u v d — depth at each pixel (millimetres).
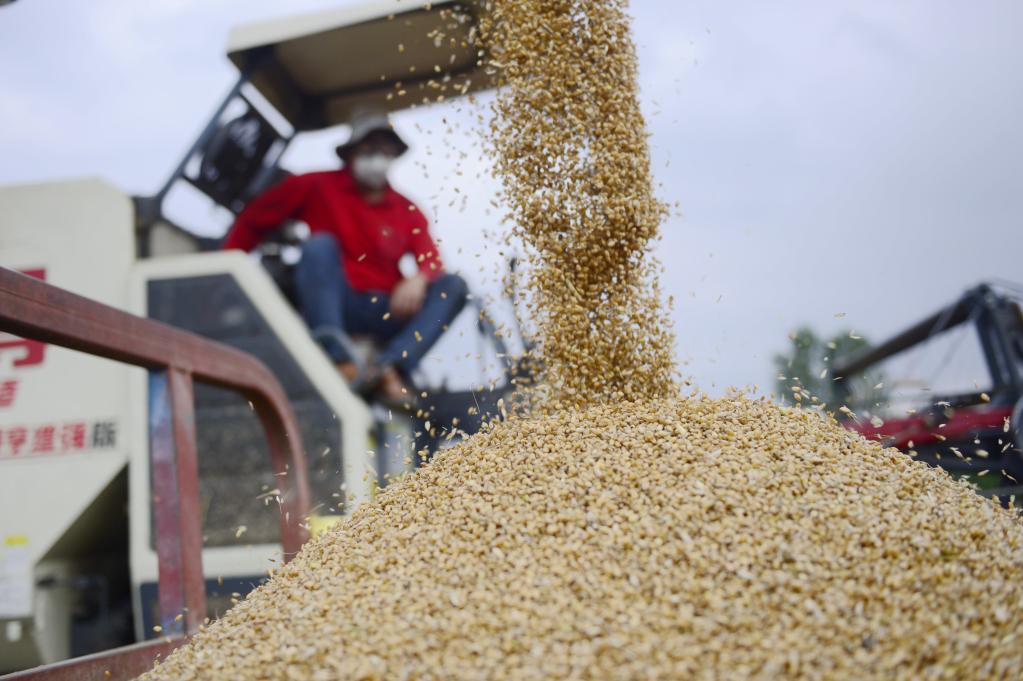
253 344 5207
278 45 5844
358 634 1880
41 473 5055
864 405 2832
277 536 4871
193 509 2852
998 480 7328
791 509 2113
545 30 3137
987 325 8109
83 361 5160
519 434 2674
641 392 3002
